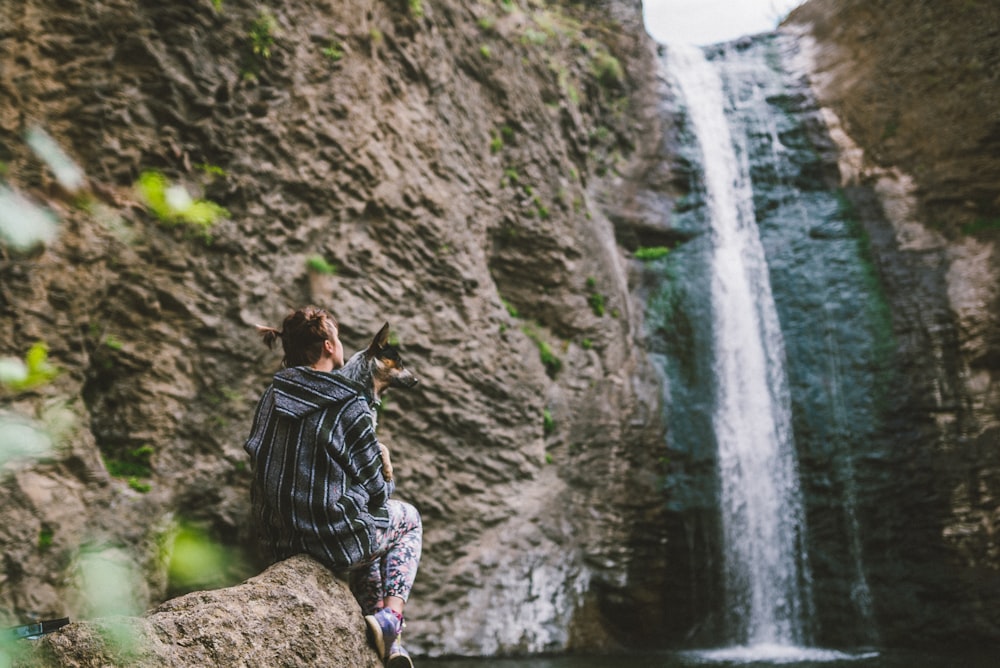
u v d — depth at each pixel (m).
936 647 11.40
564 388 12.33
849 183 15.19
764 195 15.35
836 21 16.95
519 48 13.57
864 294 13.82
